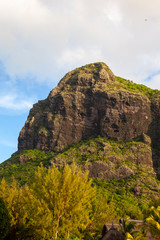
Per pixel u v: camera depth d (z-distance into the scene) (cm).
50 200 4050
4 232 3519
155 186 11219
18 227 4041
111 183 11506
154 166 13362
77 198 4112
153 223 4209
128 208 8438
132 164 12544
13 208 4088
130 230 4428
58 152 14488
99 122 14962
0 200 3612
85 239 5188
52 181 4209
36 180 4456
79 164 12100
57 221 4022
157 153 13888
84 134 15138
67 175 4216
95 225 5741
